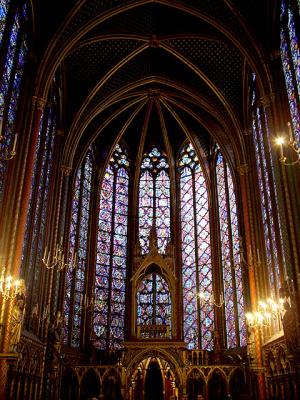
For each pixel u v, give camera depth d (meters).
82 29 21.45
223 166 29.59
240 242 24.47
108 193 31.11
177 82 27.16
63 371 22.20
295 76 17.23
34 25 20.16
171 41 24.66
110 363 25.44
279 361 18.41
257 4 20.67
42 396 19.70
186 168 32.38
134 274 25.09
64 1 20.77
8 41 16.77
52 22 20.83
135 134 32.84
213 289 27.42
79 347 25.69
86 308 26.84
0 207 16.58
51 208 23.27
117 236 30.28
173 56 26.33
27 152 18.52
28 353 18.23
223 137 27.81
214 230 28.94
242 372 22.28
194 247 29.72
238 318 25.09
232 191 27.98
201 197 30.81
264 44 20.22
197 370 22.11
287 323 15.60
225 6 21.05
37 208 20.94
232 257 26.69
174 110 30.28
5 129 16.78
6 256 16.42
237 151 25.09
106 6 21.70
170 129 32.78
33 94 19.59
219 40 23.03
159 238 29.92
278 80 19.22
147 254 25.48
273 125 18.80
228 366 22.25
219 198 29.50
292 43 17.70
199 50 24.81
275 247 19.58
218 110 26.36
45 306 21.36
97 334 26.80
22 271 18.50
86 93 25.77
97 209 29.80
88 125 28.30
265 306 20.67
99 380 22.00
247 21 20.50
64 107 25.58
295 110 17.23
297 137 16.91
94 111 26.55
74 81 25.77
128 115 30.86
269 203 20.69
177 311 26.73
